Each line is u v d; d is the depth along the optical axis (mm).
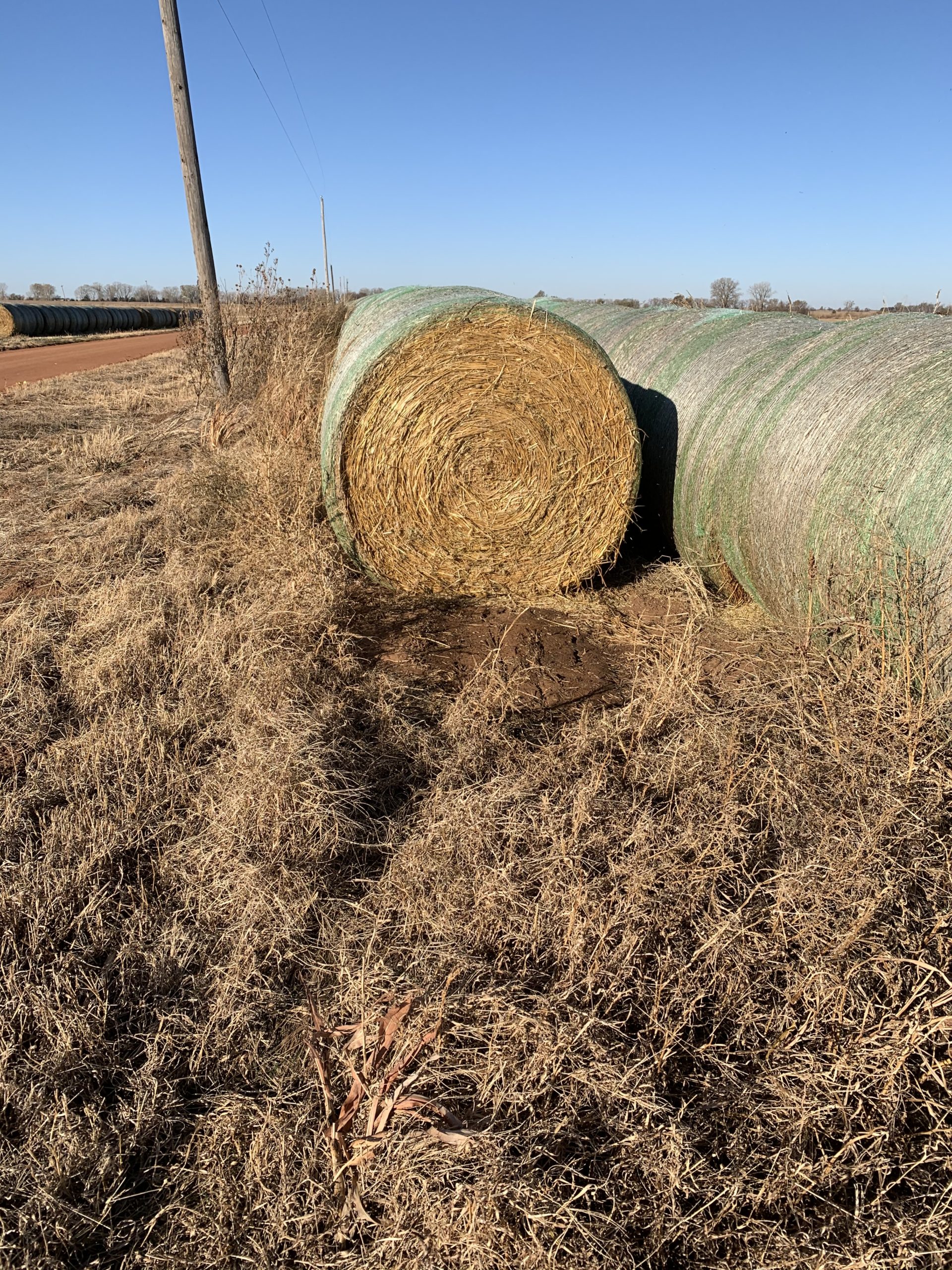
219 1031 2398
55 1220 1918
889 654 3406
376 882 2936
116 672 4109
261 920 2723
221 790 3287
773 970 2408
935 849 2693
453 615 5137
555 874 2723
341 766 3447
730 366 5031
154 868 3014
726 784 3080
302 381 7984
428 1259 1783
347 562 5473
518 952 2537
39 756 3566
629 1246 1809
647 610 5199
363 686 4152
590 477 5141
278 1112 2168
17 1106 2145
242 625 4391
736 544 4660
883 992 2338
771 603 4504
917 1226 1853
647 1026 2291
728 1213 1896
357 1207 1893
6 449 9000
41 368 20266
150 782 3416
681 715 3574
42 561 5758
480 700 3949
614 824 2957
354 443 5016
